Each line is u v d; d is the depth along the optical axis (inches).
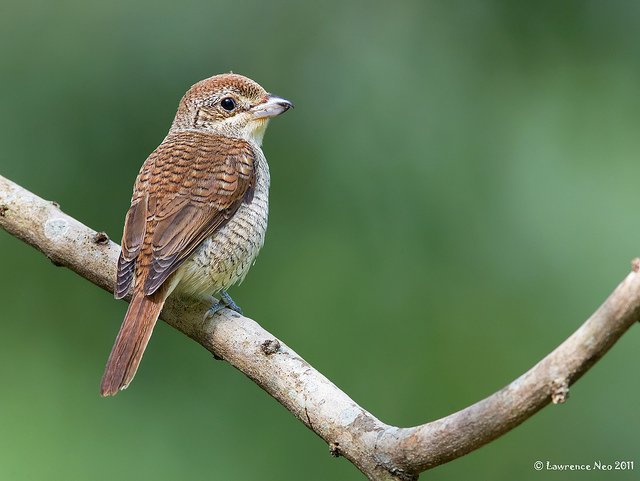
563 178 473.4
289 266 476.4
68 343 467.8
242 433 449.4
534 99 485.7
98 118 458.0
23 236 332.5
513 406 225.3
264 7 487.2
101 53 460.8
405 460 246.7
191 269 325.4
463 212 475.5
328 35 493.4
